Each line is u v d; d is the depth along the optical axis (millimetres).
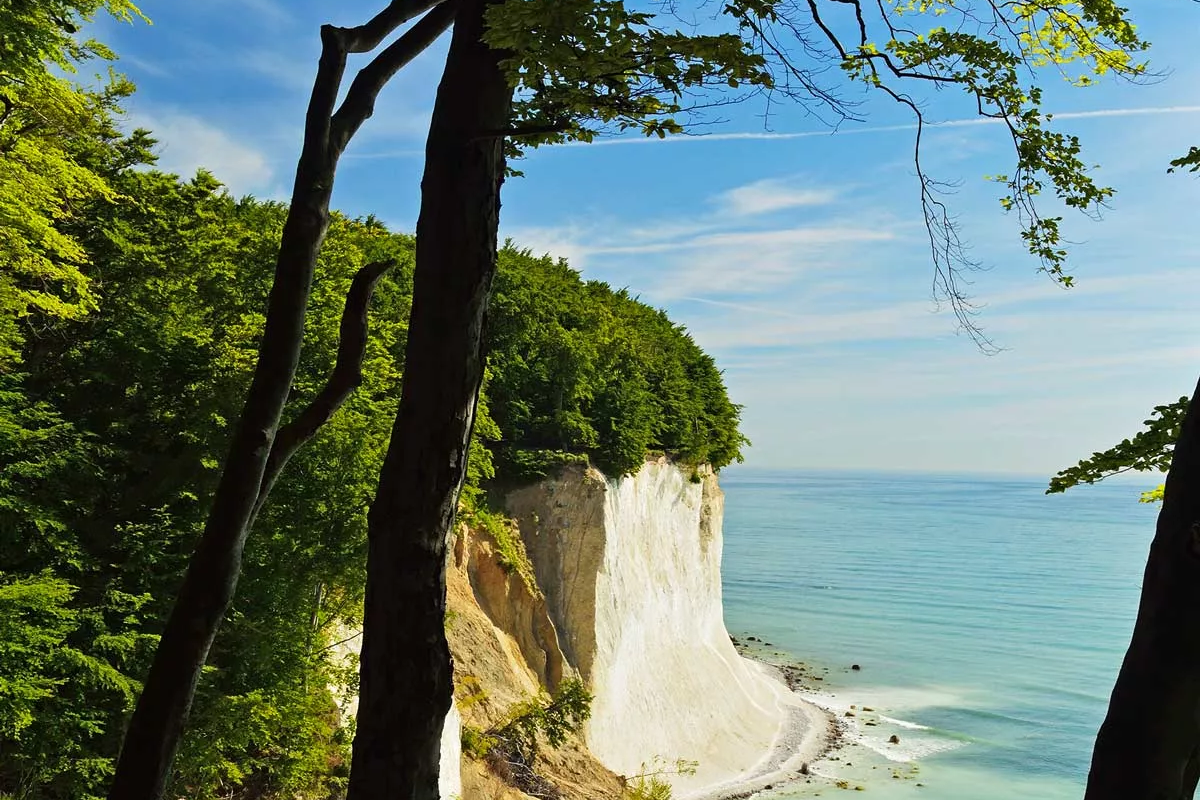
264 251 24797
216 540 6363
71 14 16969
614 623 39531
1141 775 5016
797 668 77062
